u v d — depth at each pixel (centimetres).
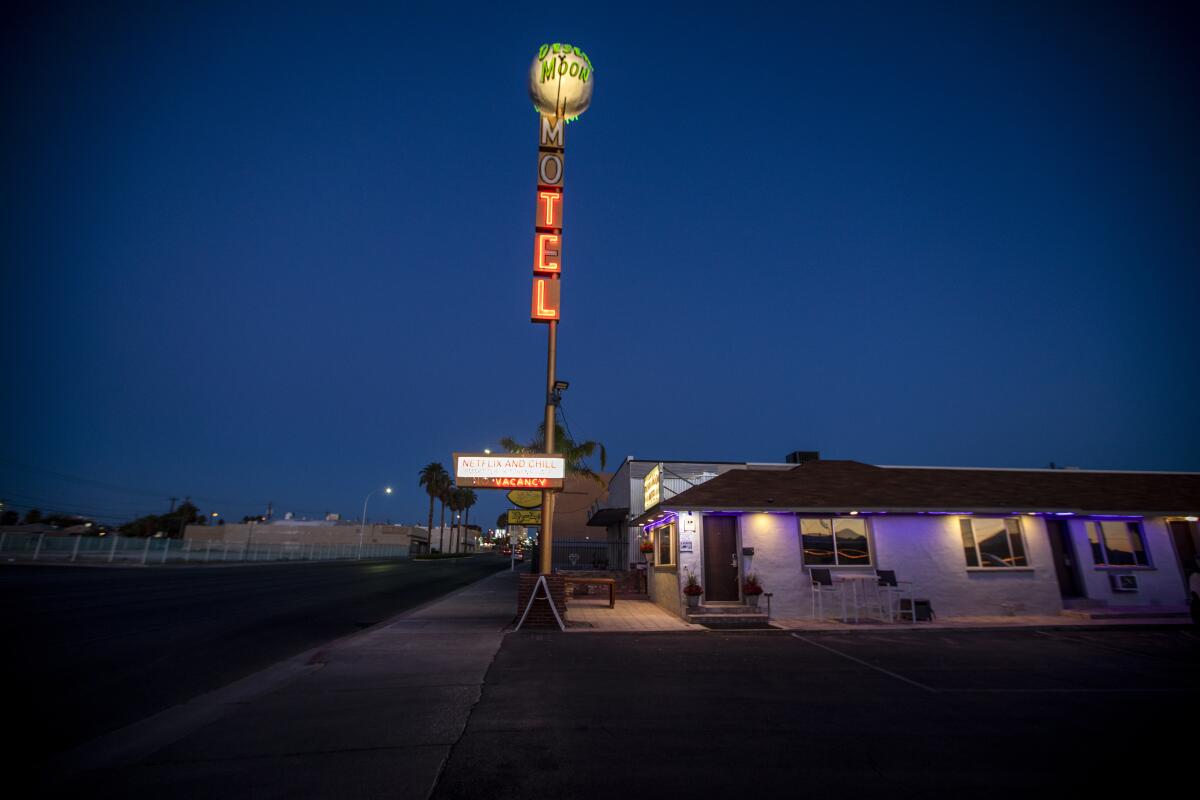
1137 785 454
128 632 1127
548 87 1620
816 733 570
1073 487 1756
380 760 483
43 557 3825
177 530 9438
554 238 1584
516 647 1041
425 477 8238
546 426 1433
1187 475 1909
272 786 428
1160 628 1323
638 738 548
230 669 832
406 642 1080
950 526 1571
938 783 455
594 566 2967
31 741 525
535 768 471
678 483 2367
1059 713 648
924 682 793
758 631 1266
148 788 423
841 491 1617
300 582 2731
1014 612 1517
